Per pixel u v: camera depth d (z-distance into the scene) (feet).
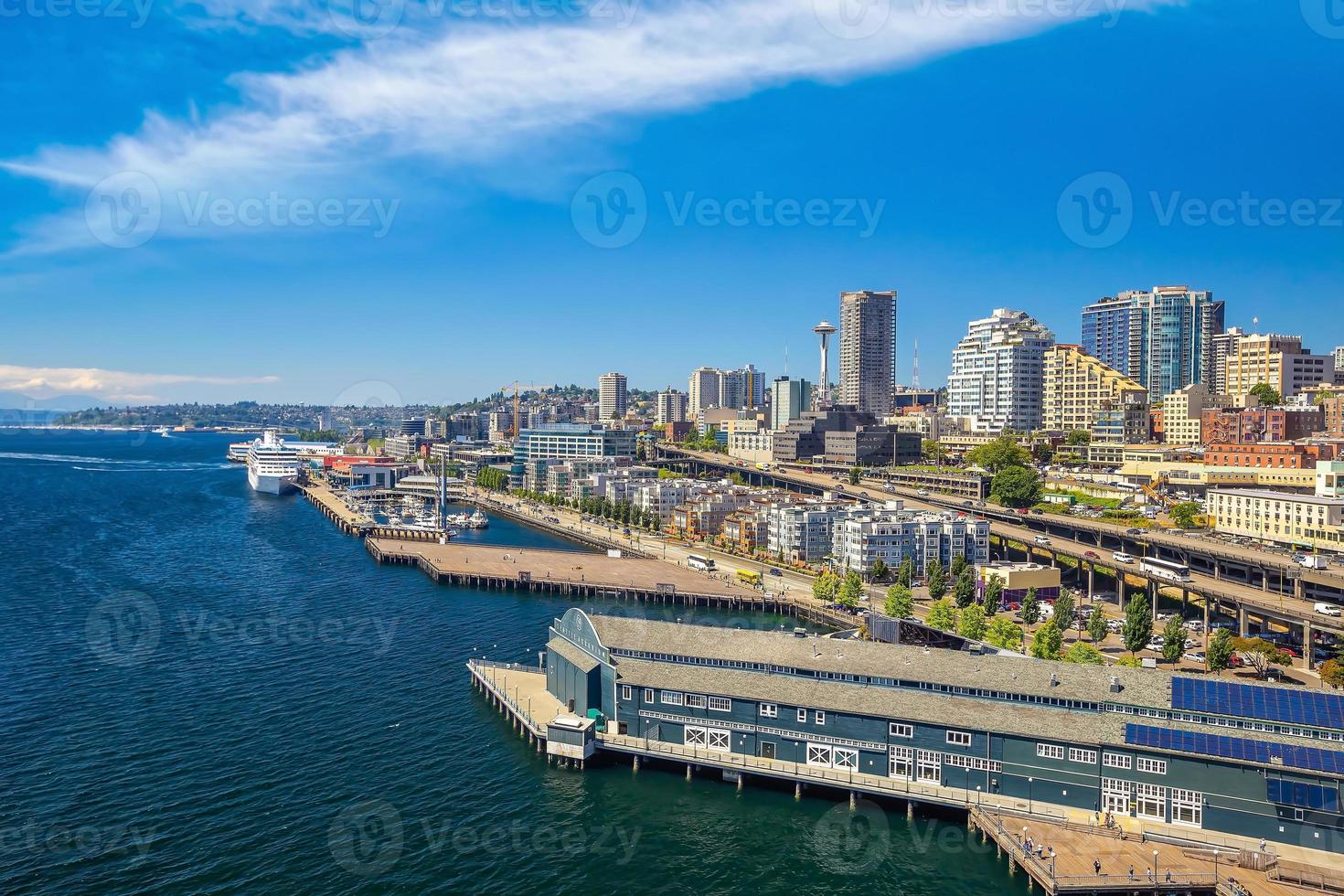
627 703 442.09
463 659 590.96
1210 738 351.67
